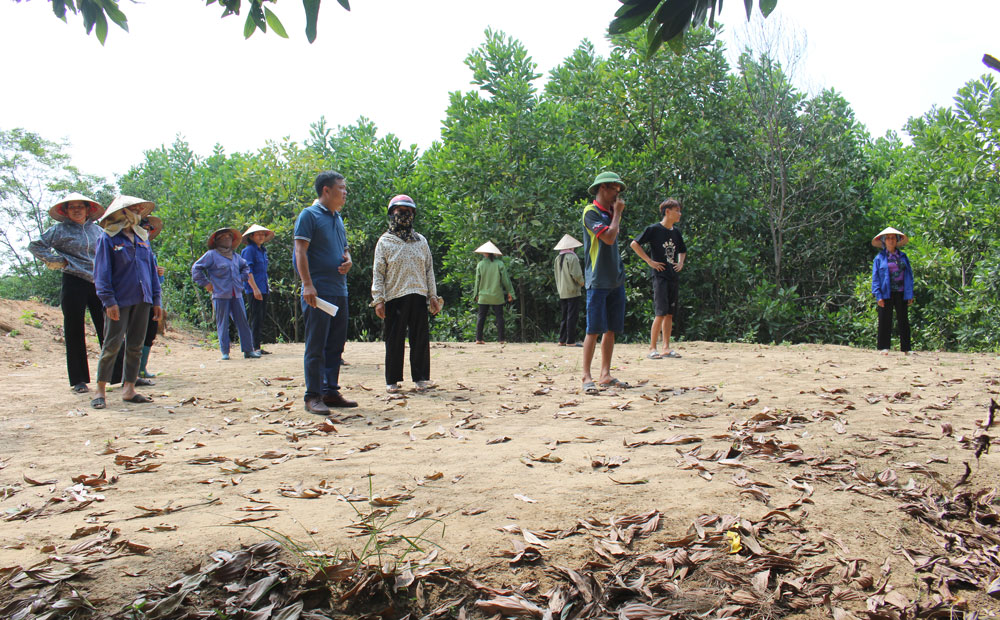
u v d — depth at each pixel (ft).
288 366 29.63
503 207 56.65
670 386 21.36
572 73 65.05
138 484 11.51
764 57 61.46
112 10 10.00
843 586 8.27
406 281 21.45
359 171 72.38
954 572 8.73
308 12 7.64
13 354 34.40
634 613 7.48
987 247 52.49
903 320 34.37
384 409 18.58
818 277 67.56
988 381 21.88
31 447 14.49
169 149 97.60
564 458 12.64
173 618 7.27
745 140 63.10
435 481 11.34
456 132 59.82
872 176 69.82
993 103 52.47
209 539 8.85
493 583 7.96
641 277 58.59
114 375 23.95
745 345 38.17
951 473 11.98
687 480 11.21
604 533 9.12
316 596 7.72
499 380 24.08
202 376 26.25
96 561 8.33
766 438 13.65
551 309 65.16
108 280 19.60
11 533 9.29
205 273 32.73
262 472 12.19
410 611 7.59
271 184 70.08
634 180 58.39
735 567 8.45
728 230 60.70
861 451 13.05
